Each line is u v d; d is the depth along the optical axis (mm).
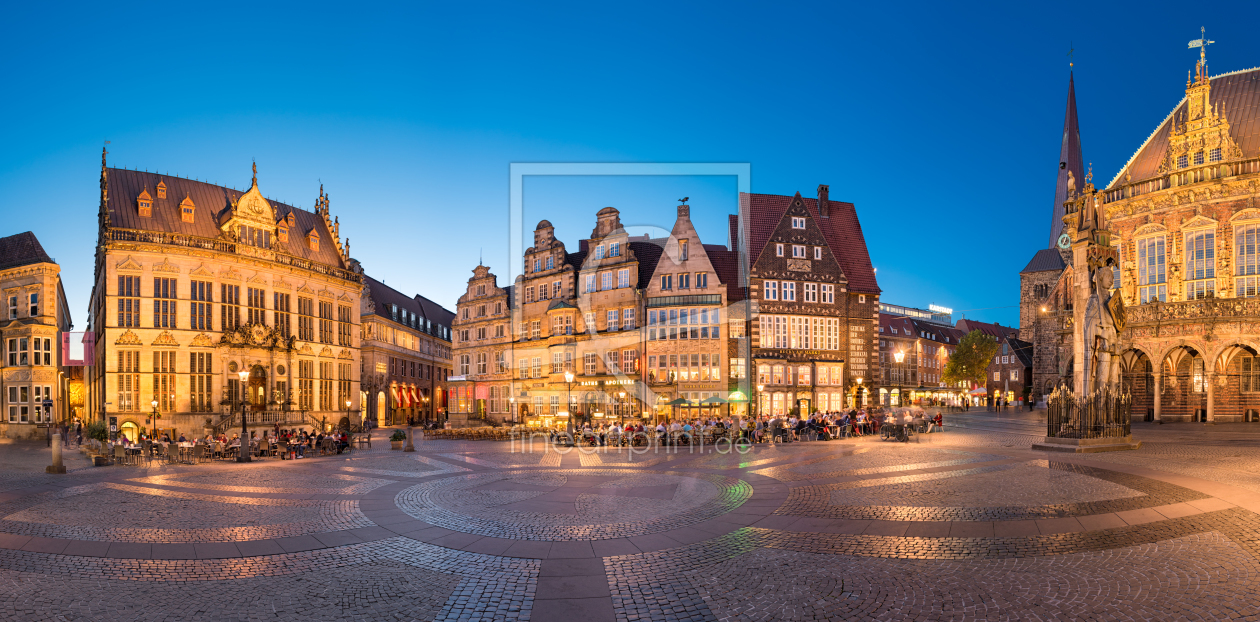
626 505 16906
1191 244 42594
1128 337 44219
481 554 12617
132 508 17578
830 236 59281
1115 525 13555
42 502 18797
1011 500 16172
